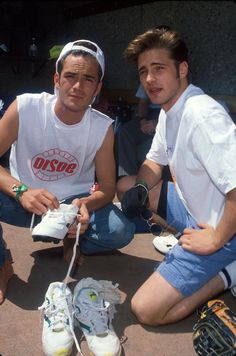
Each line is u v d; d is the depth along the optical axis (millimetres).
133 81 5207
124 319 1910
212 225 1860
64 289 1773
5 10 5836
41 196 1845
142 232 2799
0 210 2209
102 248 2240
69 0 6113
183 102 1788
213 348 1590
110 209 2188
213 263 1784
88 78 1835
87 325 1680
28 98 1987
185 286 1785
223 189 1628
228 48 4125
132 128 3406
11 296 2016
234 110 4113
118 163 3156
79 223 1830
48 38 6184
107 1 5398
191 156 1763
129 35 5203
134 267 2371
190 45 4480
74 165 2123
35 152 2068
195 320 1934
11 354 1630
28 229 2762
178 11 4562
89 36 5844
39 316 1877
